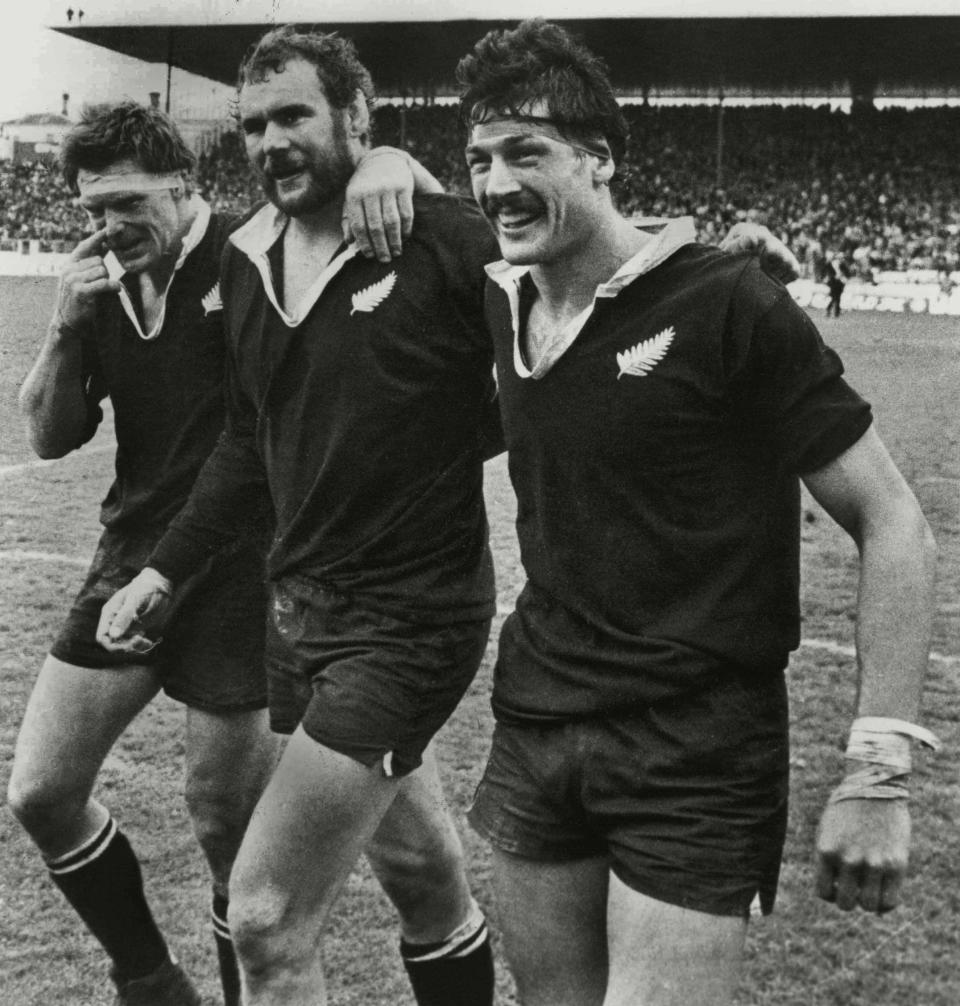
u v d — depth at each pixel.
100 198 2.92
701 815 2.06
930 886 3.69
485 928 2.97
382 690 2.53
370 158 2.64
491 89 2.07
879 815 1.91
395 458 2.59
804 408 2.00
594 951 2.27
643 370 2.05
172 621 3.04
